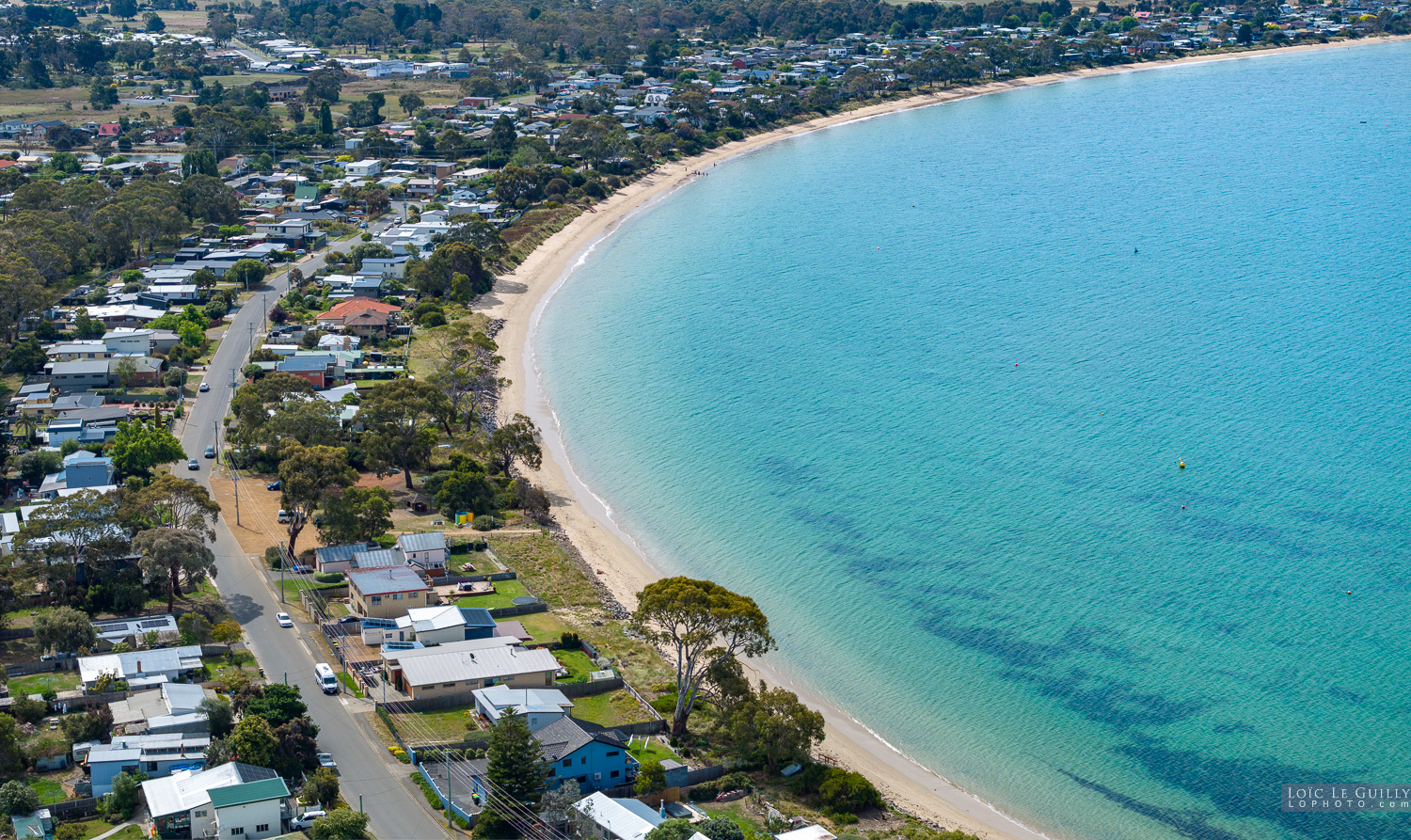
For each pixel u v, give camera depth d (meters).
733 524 167.50
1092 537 161.88
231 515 159.75
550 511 169.50
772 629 141.62
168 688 115.88
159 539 132.00
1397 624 140.12
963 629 141.75
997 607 146.25
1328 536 160.12
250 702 111.81
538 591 145.62
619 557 157.88
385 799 103.19
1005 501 172.62
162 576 133.25
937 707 127.44
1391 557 154.50
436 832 98.81
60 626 122.44
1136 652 136.38
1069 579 151.75
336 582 143.38
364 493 152.88
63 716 111.56
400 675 121.12
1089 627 141.38
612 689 124.88
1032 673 133.25
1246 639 137.88
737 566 156.00
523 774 101.75
